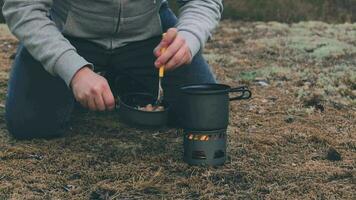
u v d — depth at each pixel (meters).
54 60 1.88
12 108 2.25
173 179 1.94
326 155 2.18
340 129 2.49
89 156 2.13
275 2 6.73
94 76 1.83
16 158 2.12
